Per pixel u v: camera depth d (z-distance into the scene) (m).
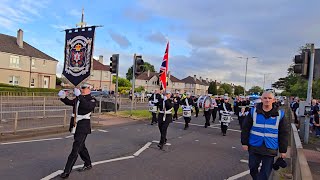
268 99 5.07
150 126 16.06
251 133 5.18
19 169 6.77
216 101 20.19
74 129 6.66
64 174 6.23
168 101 10.20
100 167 7.31
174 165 7.96
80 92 6.85
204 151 10.12
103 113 20.23
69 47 11.41
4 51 44.44
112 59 20.58
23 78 47.41
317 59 11.15
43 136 11.49
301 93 38.72
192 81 114.25
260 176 5.09
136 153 9.17
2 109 13.37
